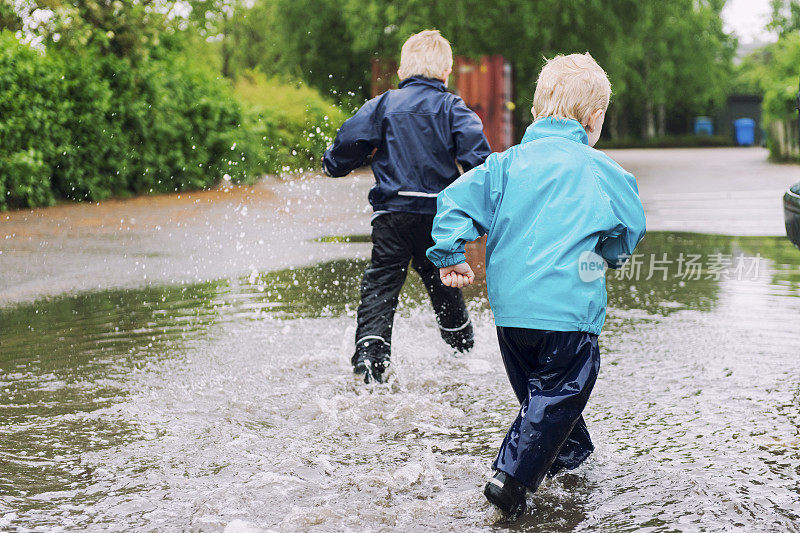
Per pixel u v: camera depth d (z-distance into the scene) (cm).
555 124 283
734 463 303
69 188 1388
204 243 1016
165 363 456
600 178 272
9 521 256
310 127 2058
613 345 493
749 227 1144
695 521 254
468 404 382
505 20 2378
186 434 340
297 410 373
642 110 5503
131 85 1471
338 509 263
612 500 271
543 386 266
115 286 720
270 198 1609
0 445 327
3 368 449
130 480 290
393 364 453
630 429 343
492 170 278
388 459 311
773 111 2427
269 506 267
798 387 400
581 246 264
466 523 254
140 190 1550
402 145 421
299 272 797
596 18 2417
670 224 1198
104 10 1479
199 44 3272
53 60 1338
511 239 270
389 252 427
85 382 420
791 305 607
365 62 2922
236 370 441
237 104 1781
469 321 465
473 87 1925
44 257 882
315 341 506
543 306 261
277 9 3114
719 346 485
